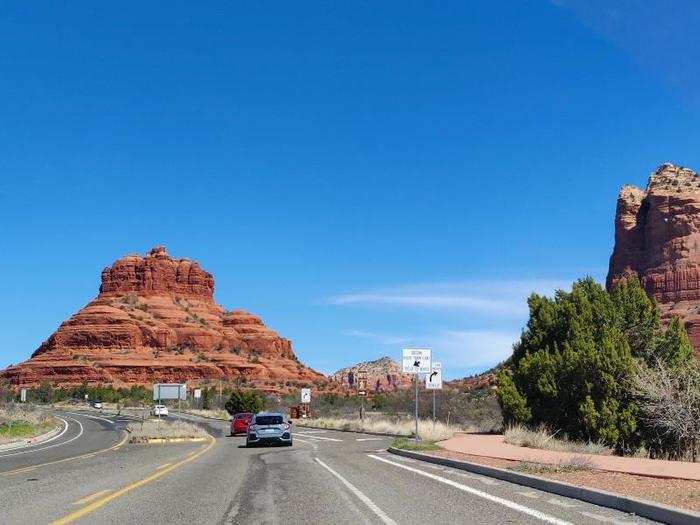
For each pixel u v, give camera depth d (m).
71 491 14.63
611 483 12.95
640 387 24.72
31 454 29.70
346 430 46.69
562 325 32.34
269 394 167.88
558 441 24.52
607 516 10.41
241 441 38.59
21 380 187.75
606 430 25.30
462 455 20.70
